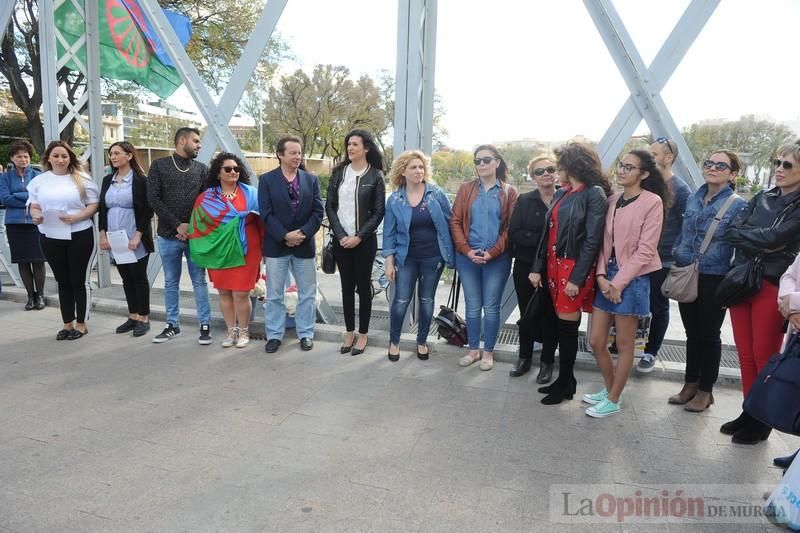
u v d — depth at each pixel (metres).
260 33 4.90
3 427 3.12
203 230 4.36
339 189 4.27
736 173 3.24
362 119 19.14
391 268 4.24
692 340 3.48
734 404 3.55
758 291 2.91
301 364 4.22
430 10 4.73
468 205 4.01
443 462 2.78
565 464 2.78
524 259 3.83
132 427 3.13
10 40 13.23
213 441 2.98
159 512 2.34
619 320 3.23
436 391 3.71
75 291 4.75
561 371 3.51
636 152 3.07
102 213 4.73
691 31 3.99
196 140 4.57
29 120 13.94
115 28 6.50
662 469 2.74
